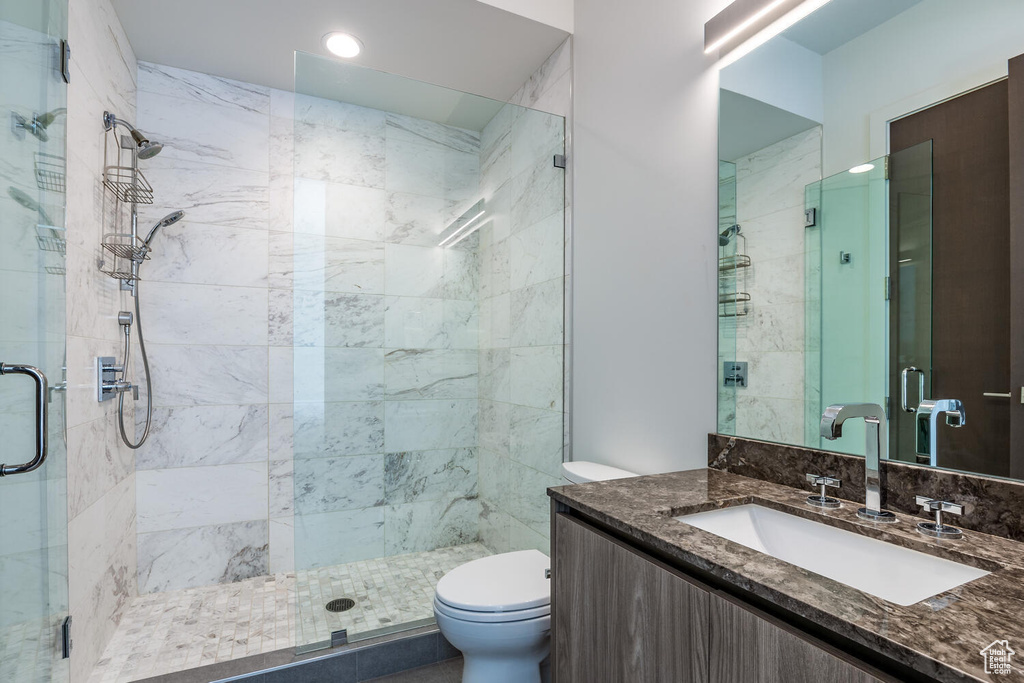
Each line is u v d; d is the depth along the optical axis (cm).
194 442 259
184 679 174
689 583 89
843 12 123
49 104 120
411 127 218
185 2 208
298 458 199
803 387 130
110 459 208
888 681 62
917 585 91
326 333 205
